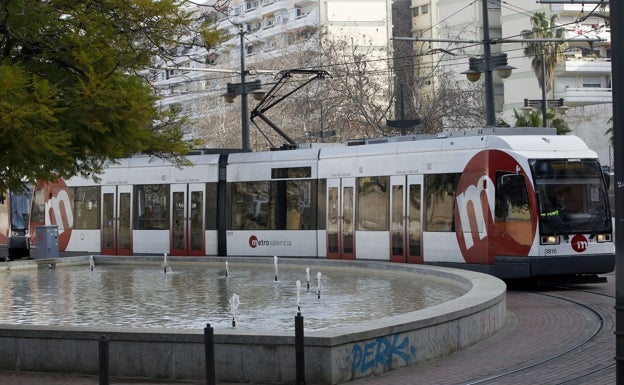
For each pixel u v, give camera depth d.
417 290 19.53
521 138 22.97
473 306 13.85
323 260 24.78
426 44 81.69
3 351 12.51
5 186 13.65
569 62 70.25
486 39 30.64
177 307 17.77
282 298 18.77
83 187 33.88
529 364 12.39
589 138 58.88
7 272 27.55
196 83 66.06
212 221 30.45
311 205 28.20
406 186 25.20
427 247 24.41
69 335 12.15
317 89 54.19
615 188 9.66
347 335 11.17
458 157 23.70
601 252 22.44
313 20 77.44
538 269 21.80
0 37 13.36
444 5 80.75
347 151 27.28
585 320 16.50
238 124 62.75
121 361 11.83
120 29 13.79
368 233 26.36
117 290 21.44
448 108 54.69
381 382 11.28
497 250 22.50
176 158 15.81
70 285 23.00
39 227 32.47
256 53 71.88
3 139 11.94
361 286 20.69
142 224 32.06
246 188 29.88
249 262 26.55
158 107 14.92
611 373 11.64
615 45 9.75
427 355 12.57
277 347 11.21
